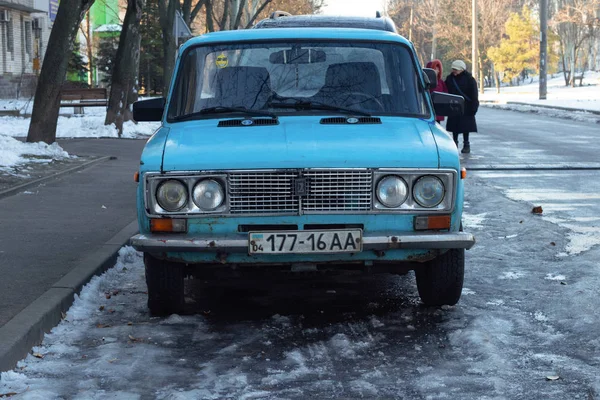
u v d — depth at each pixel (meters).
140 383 5.10
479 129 29.05
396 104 7.02
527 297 7.04
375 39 7.35
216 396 4.86
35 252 8.28
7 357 5.21
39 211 10.91
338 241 5.95
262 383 5.08
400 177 6.05
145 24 60.00
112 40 61.12
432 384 5.02
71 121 28.55
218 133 6.47
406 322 6.38
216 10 60.16
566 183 14.31
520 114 41.38
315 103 6.95
